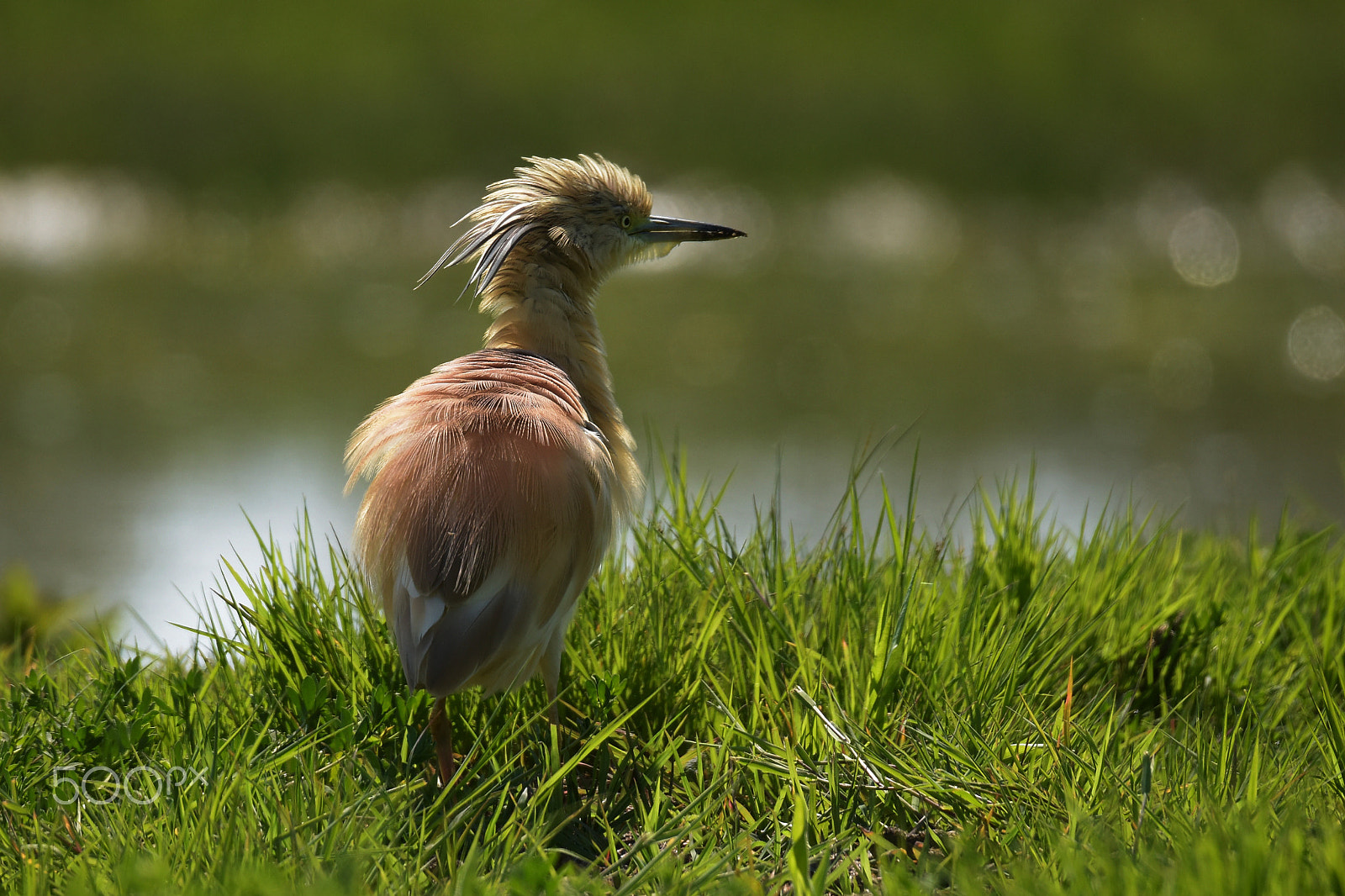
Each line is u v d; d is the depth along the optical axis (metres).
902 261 26.86
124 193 27.91
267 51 32.06
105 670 6.56
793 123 30.53
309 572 6.91
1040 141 30.52
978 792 5.16
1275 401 18.02
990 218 28.69
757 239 27.59
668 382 18.59
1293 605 7.10
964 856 4.61
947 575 7.61
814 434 16.11
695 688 6.05
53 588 10.97
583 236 7.38
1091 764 5.38
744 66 32.50
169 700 6.23
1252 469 15.07
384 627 6.50
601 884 4.73
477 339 20.80
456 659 5.41
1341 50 33.66
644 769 5.70
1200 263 26.88
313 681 5.79
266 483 14.27
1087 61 32.88
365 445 6.12
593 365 7.25
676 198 28.50
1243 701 6.43
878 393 18.06
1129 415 17.22
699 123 30.52
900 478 14.44
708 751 5.75
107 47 31.58
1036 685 6.15
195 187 28.41
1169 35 33.94
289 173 28.83
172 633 10.15
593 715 6.10
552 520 5.68
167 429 16.19
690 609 6.66
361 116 30.17
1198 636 6.84
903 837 5.06
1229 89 32.19
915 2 35.00
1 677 6.92
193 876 4.61
